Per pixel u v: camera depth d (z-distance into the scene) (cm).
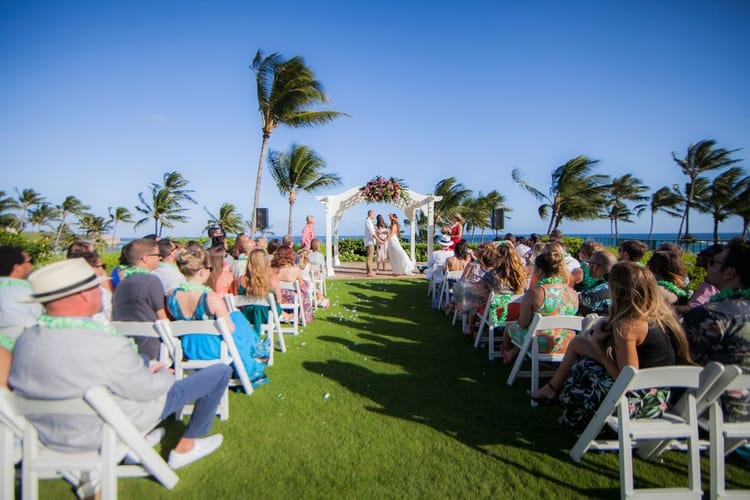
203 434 249
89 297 188
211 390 247
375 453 263
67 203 3547
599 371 262
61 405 184
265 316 426
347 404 333
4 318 270
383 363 436
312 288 727
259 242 664
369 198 1264
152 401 218
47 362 177
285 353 469
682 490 215
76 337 181
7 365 193
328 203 1248
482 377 397
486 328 516
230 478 236
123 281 315
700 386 214
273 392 355
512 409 327
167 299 321
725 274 254
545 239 1448
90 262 368
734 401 231
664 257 360
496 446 272
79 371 180
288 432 287
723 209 2755
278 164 1925
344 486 230
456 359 450
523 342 372
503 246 469
